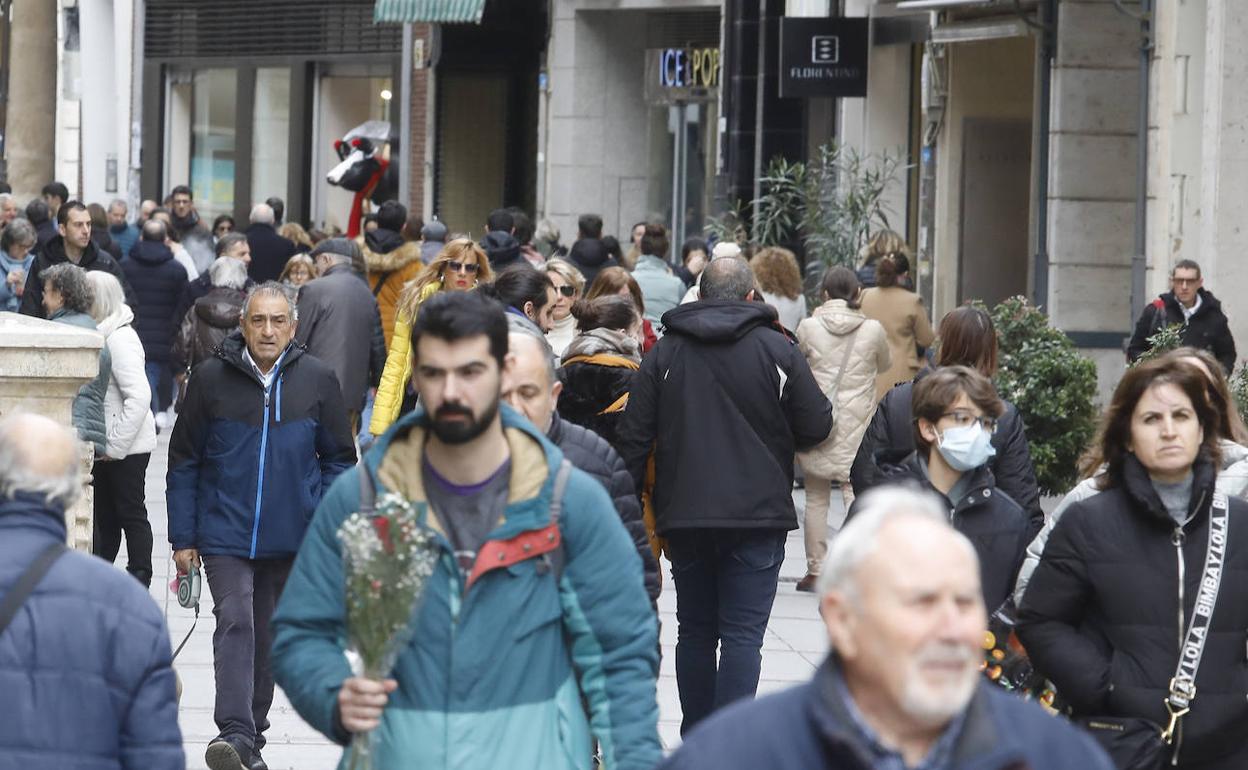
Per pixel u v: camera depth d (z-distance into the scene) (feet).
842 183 184.75
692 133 240.12
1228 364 125.39
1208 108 129.90
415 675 40.88
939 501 60.34
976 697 31.17
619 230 248.11
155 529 125.59
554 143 249.34
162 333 165.68
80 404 92.58
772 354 74.13
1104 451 50.39
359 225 265.54
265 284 73.61
